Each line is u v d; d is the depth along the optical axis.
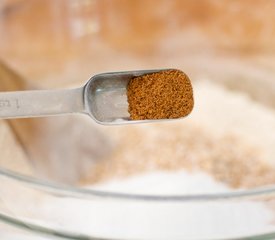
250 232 0.27
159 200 0.26
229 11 0.48
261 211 0.26
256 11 0.47
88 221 0.27
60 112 0.28
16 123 0.33
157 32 0.47
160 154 0.37
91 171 0.35
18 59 0.45
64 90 0.28
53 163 0.34
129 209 0.26
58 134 0.35
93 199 0.26
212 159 0.36
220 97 0.42
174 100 0.29
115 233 0.27
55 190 0.26
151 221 0.26
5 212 0.27
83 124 0.36
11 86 0.37
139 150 0.37
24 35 0.46
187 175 0.34
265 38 0.47
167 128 0.39
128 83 0.29
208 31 0.48
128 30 0.47
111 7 0.47
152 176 0.34
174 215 0.26
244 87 0.44
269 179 0.34
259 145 0.38
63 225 0.27
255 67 0.45
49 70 0.45
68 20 0.47
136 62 0.46
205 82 0.44
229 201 0.26
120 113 0.29
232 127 0.39
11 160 0.32
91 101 0.29
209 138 0.38
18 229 0.28
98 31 0.47
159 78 0.29
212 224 0.26
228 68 0.45
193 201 0.26
